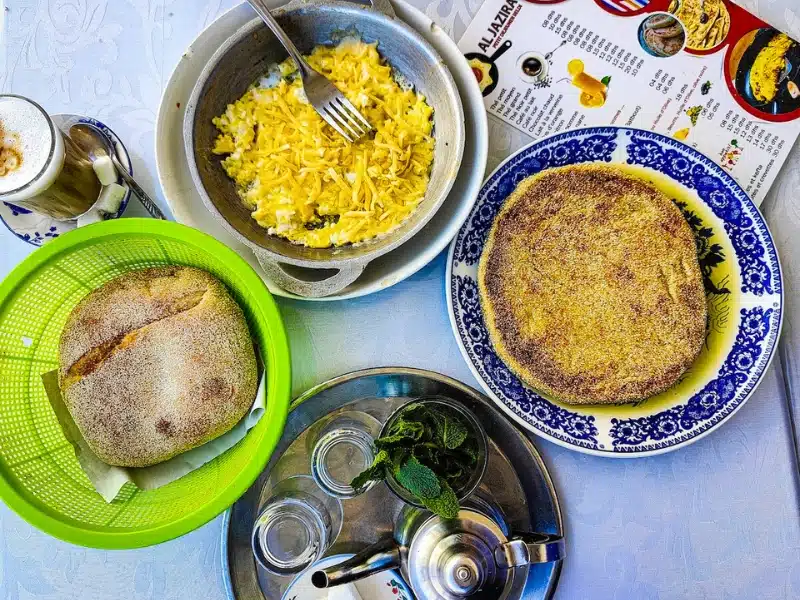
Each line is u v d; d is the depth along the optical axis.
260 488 0.85
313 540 0.82
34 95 0.90
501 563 0.76
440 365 0.88
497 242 0.86
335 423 0.86
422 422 0.79
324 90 0.83
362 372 0.83
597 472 0.87
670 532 0.86
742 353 0.85
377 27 0.80
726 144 0.89
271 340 0.75
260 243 0.82
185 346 0.77
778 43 0.89
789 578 0.85
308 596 0.80
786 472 0.87
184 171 0.84
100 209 0.86
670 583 0.86
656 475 0.87
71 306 0.84
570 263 0.86
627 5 0.89
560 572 0.85
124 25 0.90
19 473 0.75
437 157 0.85
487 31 0.89
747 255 0.85
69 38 0.90
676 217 0.85
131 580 0.85
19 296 0.76
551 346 0.85
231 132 0.84
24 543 0.85
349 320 0.88
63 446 0.81
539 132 0.90
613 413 0.85
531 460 0.85
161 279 0.80
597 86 0.89
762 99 0.89
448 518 0.74
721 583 0.86
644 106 0.89
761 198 0.89
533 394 0.85
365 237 0.85
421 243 0.85
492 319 0.85
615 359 0.84
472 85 0.81
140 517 0.77
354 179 0.85
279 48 0.83
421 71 0.83
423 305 0.89
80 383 0.76
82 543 0.71
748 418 0.87
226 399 0.77
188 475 0.81
